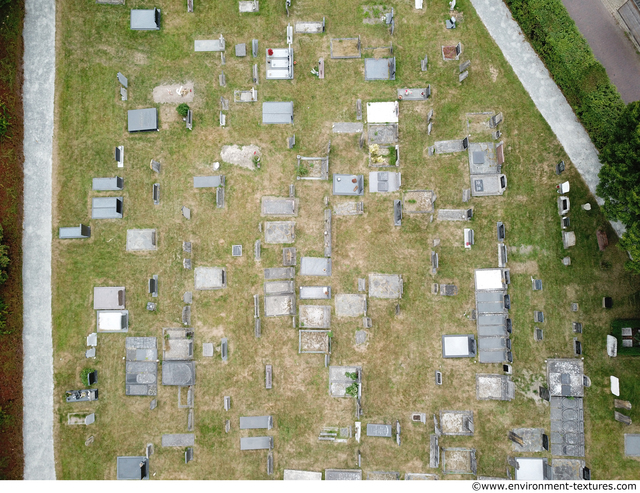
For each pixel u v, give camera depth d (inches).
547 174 757.3
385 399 743.7
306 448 741.9
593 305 741.9
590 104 729.0
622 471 721.0
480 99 768.3
